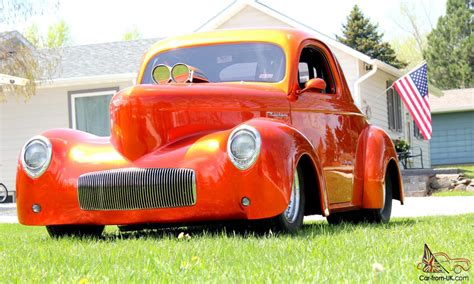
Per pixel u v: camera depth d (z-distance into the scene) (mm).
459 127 50344
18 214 6965
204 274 4062
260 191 6203
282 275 3973
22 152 6949
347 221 8680
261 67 7551
